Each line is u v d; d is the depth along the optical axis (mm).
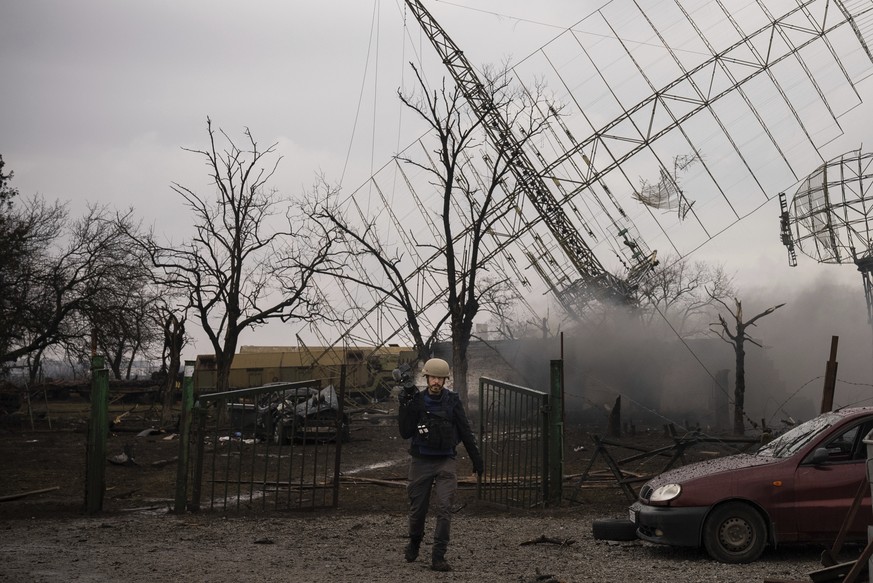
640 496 10398
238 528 12070
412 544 9367
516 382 43250
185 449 13922
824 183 37844
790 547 10391
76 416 47156
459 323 38438
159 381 50281
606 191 45031
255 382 56312
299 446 27469
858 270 37375
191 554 9859
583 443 26516
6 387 47344
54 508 14492
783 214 40594
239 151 43281
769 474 9633
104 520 13086
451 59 44969
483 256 44906
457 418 9406
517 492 14281
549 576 8406
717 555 9477
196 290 42656
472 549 10258
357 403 56750
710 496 9562
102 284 41625
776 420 42062
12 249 39281
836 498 9555
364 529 11969
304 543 10719
